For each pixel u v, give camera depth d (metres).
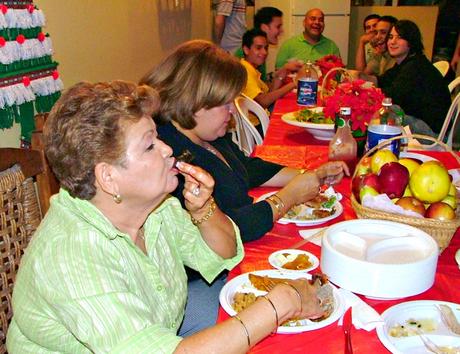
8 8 1.94
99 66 3.07
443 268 1.26
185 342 0.90
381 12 6.12
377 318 1.03
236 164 1.78
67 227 0.97
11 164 1.36
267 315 0.94
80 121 0.92
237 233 1.34
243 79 1.53
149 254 1.12
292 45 4.80
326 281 1.10
